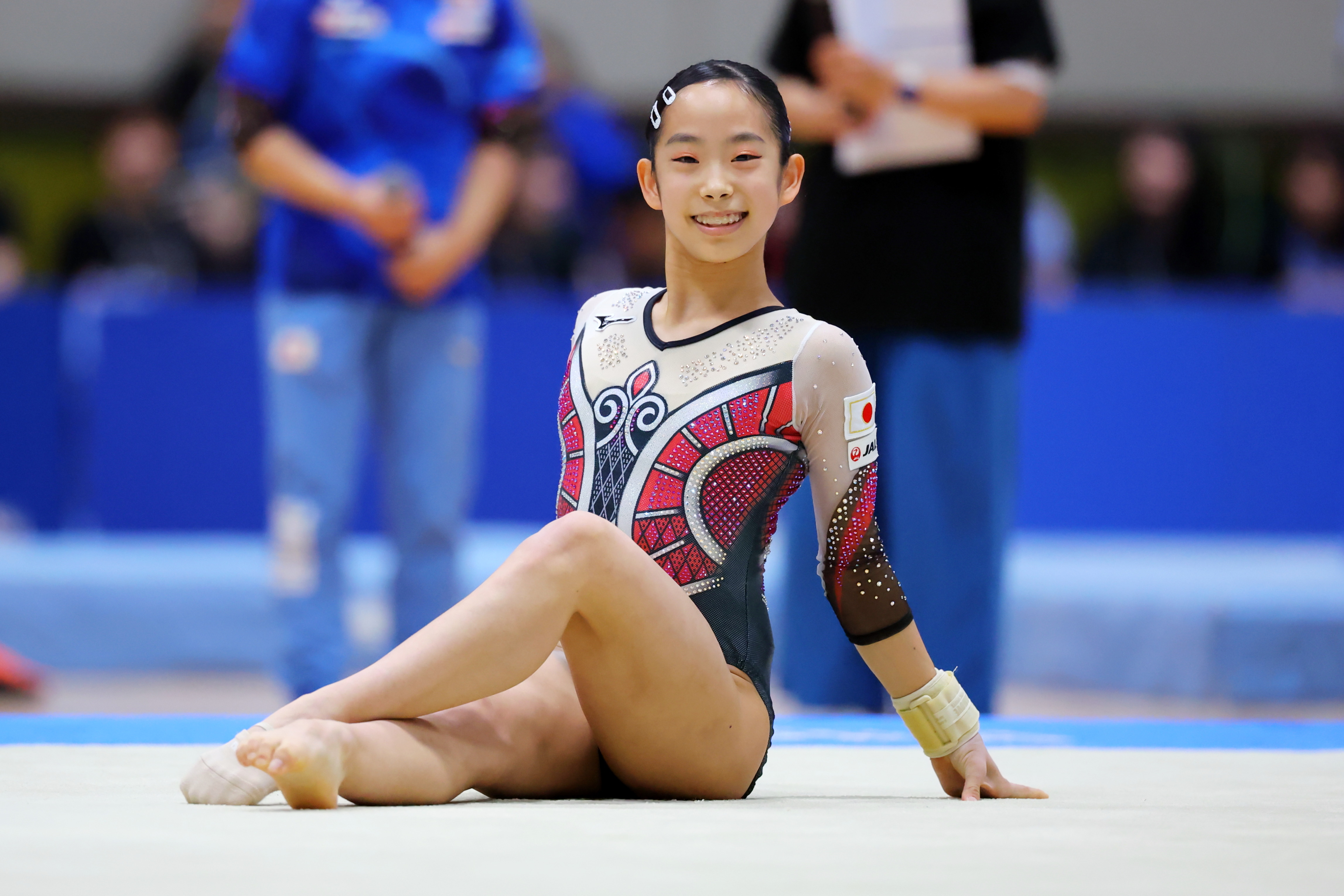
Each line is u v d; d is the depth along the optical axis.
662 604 7.56
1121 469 25.45
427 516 16.66
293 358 16.17
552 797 8.14
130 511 24.55
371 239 16.09
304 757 6.70
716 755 7.94
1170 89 34.41
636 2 33.28
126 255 26.33
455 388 16.69
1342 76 34.44
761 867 5.58
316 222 16.14
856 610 8.54
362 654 20.34
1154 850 6.15
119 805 7.10
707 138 8.39
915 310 15.24
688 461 8.32
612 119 28.88
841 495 8.48
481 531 24.80
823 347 8.41
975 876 5.48
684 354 8.52
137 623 22.14
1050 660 22.53
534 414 24.95
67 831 6.14
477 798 7.94
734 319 8.57
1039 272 27.91
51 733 11.64
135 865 5.41
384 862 5.51
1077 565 23.34
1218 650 20.41
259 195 26.77
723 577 8.30
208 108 27.61
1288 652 20.62
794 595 16.39
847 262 15.42
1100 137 35.03
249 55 16.14
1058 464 25.48
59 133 33.97
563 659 8.35
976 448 15.40
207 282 26.36
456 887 5.07
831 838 6.31
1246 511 25.52
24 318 24.53
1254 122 34.44
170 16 33.31
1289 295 27.30
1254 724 13.43
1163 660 21.08
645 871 5.43
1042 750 11.25
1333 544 25.30
